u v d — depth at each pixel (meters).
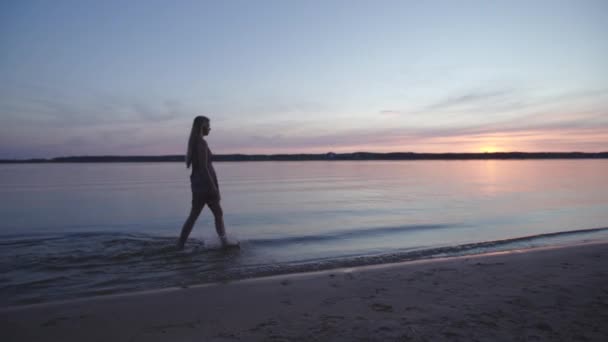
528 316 3.02
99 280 4.29
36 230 7.52
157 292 3.81
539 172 34.66
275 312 3.21
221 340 2.66
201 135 6.18
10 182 24.31
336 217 9.25
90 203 12.32
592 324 2.85
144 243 6.19
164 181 25.22
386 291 3.73
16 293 3.84
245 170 50.38
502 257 5.14
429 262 4.93
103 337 2.76
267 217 9.32
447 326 2.83
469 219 8.81
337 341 2.60
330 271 4.62
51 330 2.90
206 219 9.08
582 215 9.30
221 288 3.93
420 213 9.82
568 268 4.50
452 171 40.34
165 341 2.68
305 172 42.00
